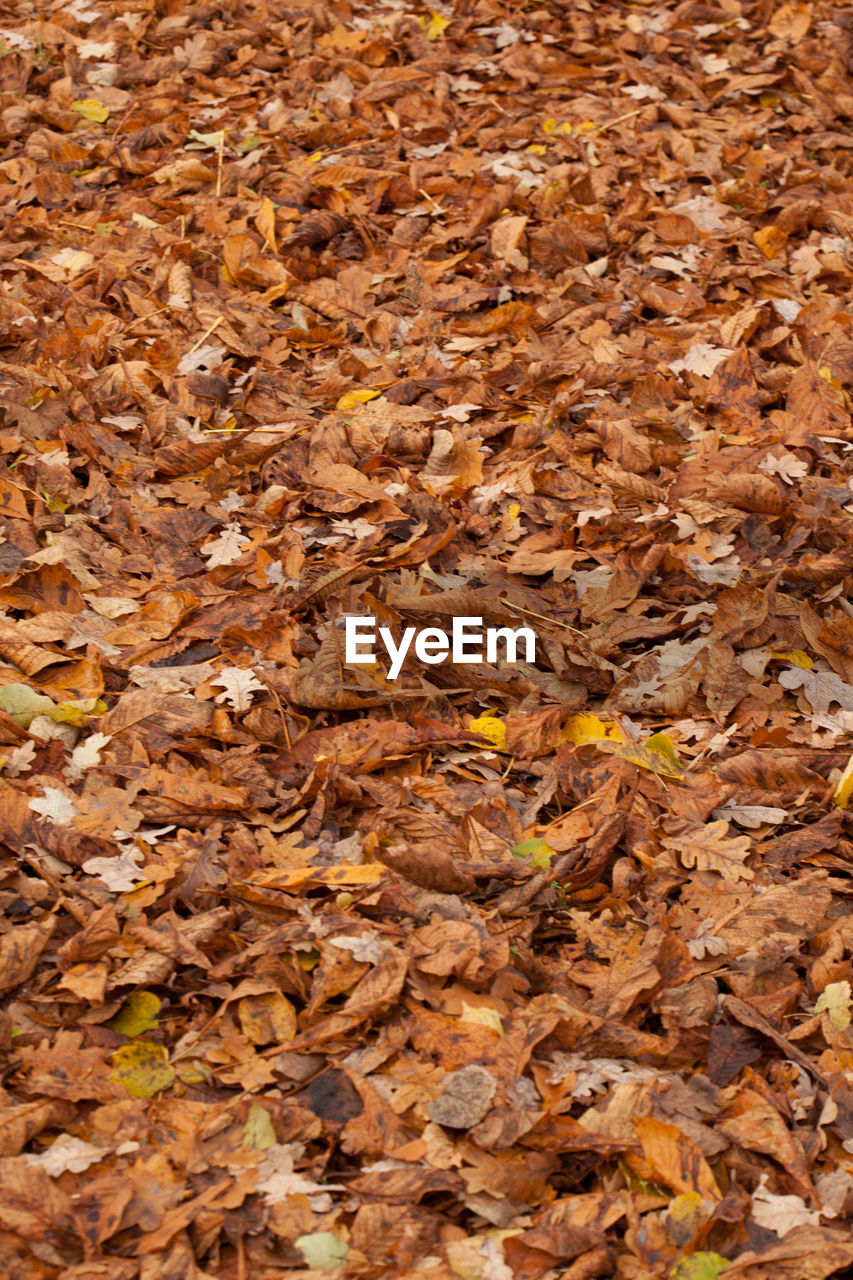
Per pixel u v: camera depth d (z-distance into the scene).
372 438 3.30
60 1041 1.87
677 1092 1.89
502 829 2.37
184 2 5.31
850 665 2.81
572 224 4.24
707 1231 1.70
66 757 2.37
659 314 4.02
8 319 3.59
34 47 4.98
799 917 2.20
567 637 2.81
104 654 2.60
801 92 5.31
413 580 2.84
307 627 2.75
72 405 3.27
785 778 2.53
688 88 5.23
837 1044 2.00
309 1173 1.74
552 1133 1.79
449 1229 1.71
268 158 4.57
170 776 2.33
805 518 3.14
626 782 2.46
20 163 4.40
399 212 4.43
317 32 5.32
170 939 2.00
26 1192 1.64
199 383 3.42
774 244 4.32
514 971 2.05
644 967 2.05
